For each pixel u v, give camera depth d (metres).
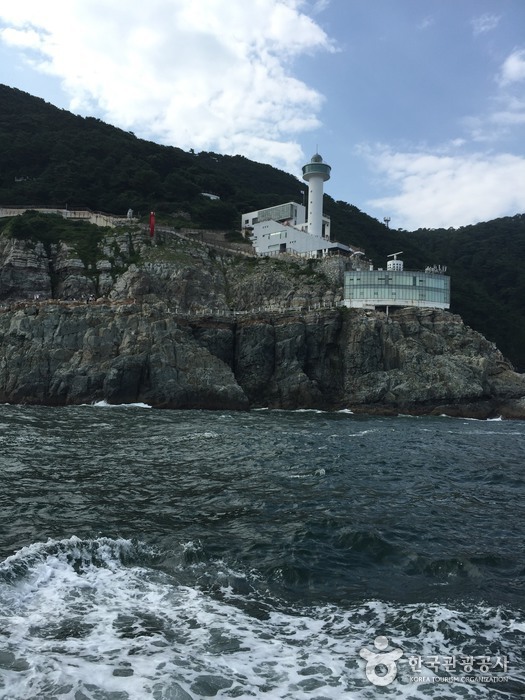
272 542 18.69
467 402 78.69
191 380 73.69
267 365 80.69
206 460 32.47
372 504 24.05
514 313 165.00
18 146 138.50
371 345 81.19
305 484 27.25
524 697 10.55
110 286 95.88
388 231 192.12
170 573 15.80
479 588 15.59
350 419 65.69
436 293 94.62
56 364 72.44
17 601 13.41
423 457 36.47
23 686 9.84
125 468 29.66
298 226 125.94
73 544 17.05
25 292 94.25
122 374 71.38
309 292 99.88
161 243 106.94
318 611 13.90
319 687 10.52
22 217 106.06
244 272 107.00
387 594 15.09
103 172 134.38
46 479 26.48
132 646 11.58
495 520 22.33
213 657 11.36
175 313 83.12
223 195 150.75
